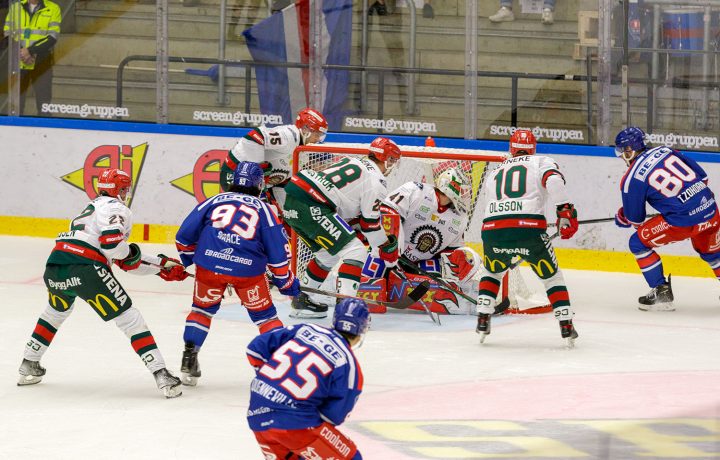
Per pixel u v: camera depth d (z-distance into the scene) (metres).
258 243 13.61
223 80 24.83
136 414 12.78
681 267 23.28
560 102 24.23
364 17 24.44
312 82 24.77
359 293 19.02
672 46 23.72
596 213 23.56
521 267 23.70
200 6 24.69
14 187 25.17
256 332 17.31
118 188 13.60
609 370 15.34
